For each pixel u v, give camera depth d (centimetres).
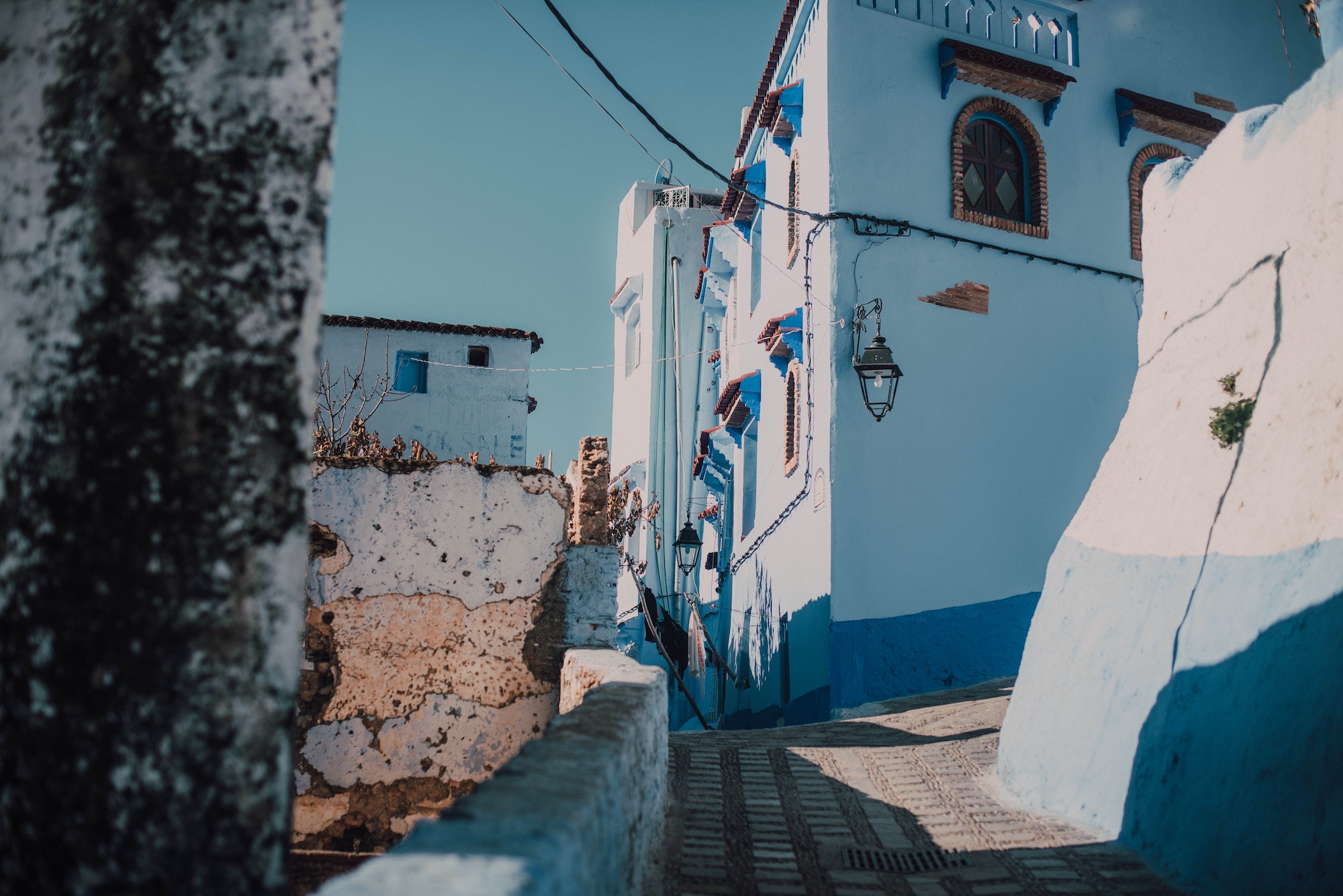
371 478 688
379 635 674
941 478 1218
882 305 1223
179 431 179
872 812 588
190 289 183
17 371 192
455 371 2183
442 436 2150
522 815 221
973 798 622
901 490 1196
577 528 718
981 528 1226
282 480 185
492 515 703
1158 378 654
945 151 1302
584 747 314
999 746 686
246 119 192
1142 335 696
